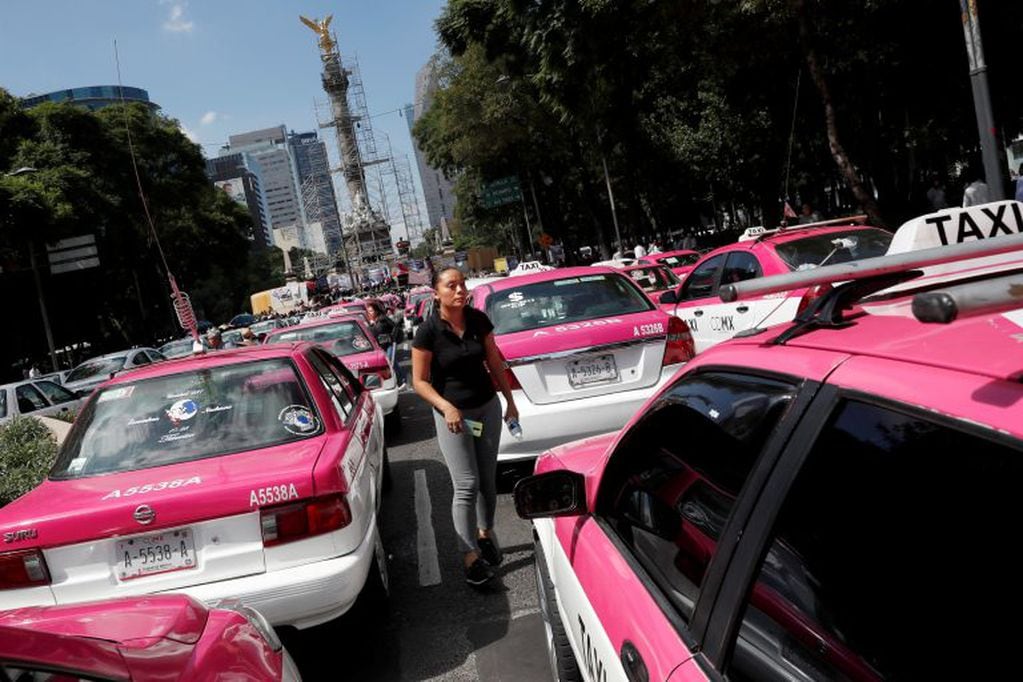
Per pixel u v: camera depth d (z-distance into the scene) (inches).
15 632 71.7
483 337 193.6
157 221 1892.2
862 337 61.3
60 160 1422.2
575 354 236.4
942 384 48.2
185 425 171.9
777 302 292.0
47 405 665.6
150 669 79.8
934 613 46.6
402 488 291.4
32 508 149.4
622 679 77.4
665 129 1457.9
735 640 60.0
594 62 821.9
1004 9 666.2
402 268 3157.0
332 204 6136.8
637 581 80.6
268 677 94.3
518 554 210.2
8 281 1642.5
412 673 154.6
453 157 1905.8
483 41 1068.5
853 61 785.6
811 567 55.7
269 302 2519.7
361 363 397.7
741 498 64.4
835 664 51.9
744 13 694.5
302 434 169.6
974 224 124.9
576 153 1565.0
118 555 143.3
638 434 94.9
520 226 3120.1
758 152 1256.2
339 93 5698.8
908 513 49.2
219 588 141.9
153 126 1845.5
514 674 148.1
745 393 70.3
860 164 1033.5
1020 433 41.0
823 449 57.1
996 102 813.2
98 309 2060.8
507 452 238.5
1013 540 42.2
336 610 147.6
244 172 7066.9
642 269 599.2
